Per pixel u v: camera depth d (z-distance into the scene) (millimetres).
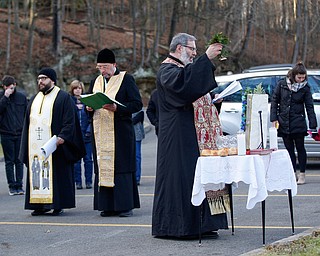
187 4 45969
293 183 8180
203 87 7762
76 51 43281
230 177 7730
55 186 10906
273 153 8008
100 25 47656
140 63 43781
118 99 10523
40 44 43812
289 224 9234
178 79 7832
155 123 13023
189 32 46312
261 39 51281
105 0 52375
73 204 11023
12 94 13797
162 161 8242
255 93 7992
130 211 10555
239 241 8102
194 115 8125
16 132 13781
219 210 8148
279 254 6867
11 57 42406
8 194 14008
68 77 42062
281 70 15578
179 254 7516
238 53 45625
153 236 8562
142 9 44969
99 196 10555
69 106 10938
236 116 15438
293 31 51281
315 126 13086
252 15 44438
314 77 15578
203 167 7715
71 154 10945
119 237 8797
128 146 10578
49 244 8602
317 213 10062
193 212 8078
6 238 9117
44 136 10922
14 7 45500
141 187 13836
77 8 51719
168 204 8203
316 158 16531
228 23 44250
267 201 11305
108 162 10469
